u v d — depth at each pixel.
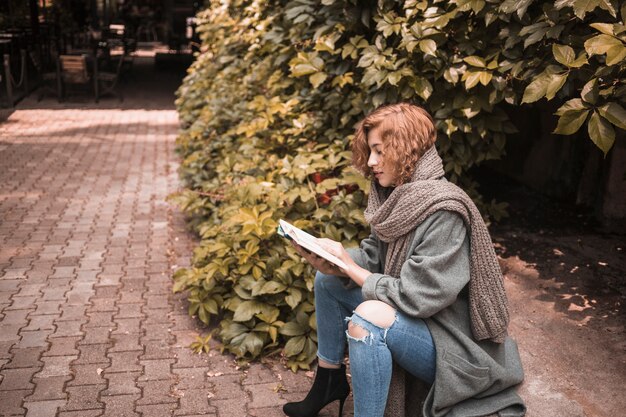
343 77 4.29
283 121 5.07
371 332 2.31
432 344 2.36
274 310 3.49
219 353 3.49
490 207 4.51
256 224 3.62
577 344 3.12
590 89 2.74
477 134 3.84
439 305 2.26
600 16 3.05
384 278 2.38
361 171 2.53
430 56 3.65
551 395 2.71
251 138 5.30
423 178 2.36
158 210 6.04
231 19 8.38
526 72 3.26
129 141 9.17
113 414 2.93
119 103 12.75
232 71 7.35
